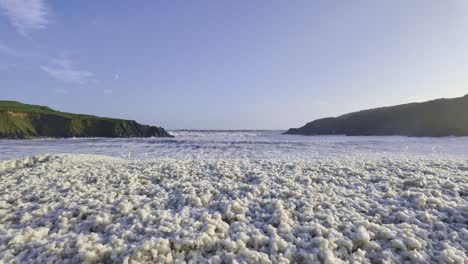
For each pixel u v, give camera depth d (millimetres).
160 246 4477
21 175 10336
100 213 5941
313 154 30562
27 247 4703
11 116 81188
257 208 6207
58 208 6520
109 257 4398
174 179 9172
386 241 4859
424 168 9953
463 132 74250
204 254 4523
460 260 4266
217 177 9203
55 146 45031
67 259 4297
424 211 5801
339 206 6336
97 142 56844
